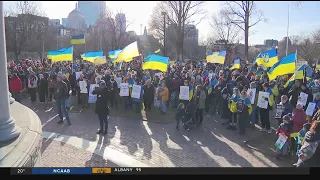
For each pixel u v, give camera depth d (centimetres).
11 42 4469
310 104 1039
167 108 1559
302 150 710
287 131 848
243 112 1081
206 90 1461
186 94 1335
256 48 6028
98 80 1462
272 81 1305
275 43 3881
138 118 1330
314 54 2972
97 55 2234
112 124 1226
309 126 790
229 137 1060
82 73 1666
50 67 2286
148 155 871
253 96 1169
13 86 1501
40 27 4872
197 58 6631
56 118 1311
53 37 5516
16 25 4475
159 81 1633
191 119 1158
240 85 1344
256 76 1507
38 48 4947
